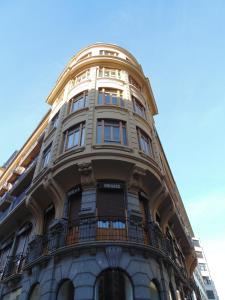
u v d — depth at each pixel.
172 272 12.30
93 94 16.53
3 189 25.61
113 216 11.40
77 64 19.53
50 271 10.47
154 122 21.39
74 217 12.20
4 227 18.77
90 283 9.38
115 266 9.77
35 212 14.58
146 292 9.52
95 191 12.34
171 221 17.78
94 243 10.13
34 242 13.04
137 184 12.91
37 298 10.80
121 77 18.64
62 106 17.92
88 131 14.24
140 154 13.84
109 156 12.69
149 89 20.98
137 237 10.99
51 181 13.15
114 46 21.89
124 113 15.70
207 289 58.28
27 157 23.66
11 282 14.03
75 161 12.81
